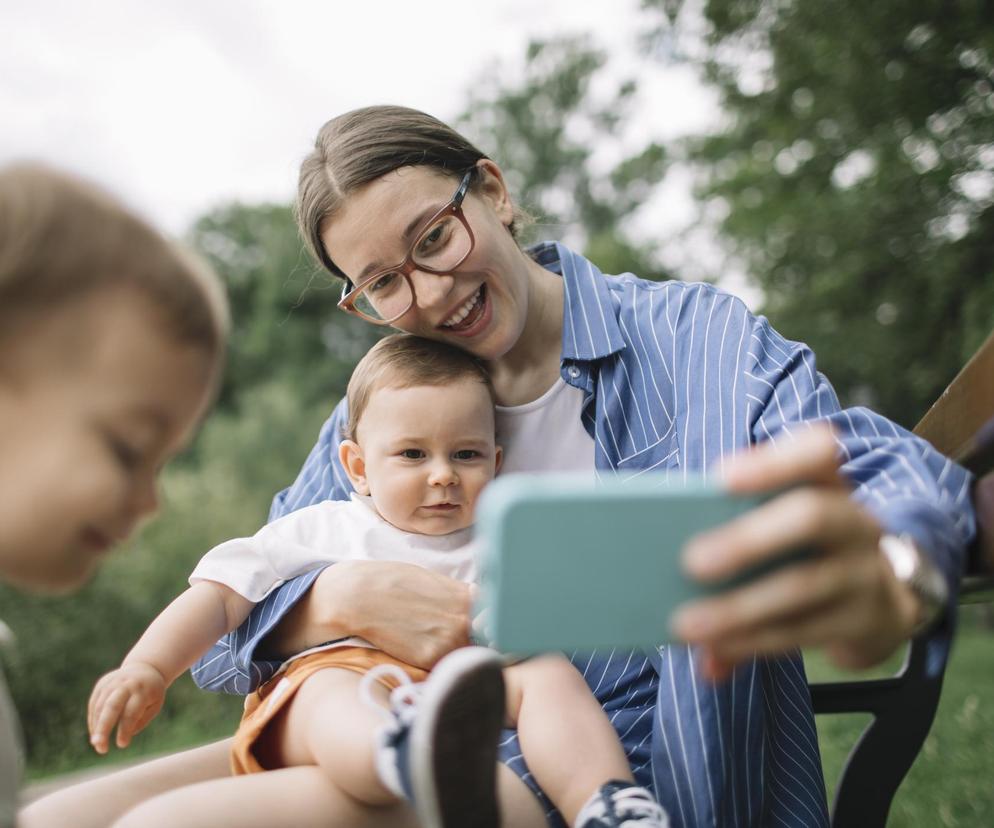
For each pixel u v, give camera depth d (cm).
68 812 112
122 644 627
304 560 151
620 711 134
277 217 2619
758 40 955
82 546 81
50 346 78
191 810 95
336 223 155
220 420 1598
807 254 1010
